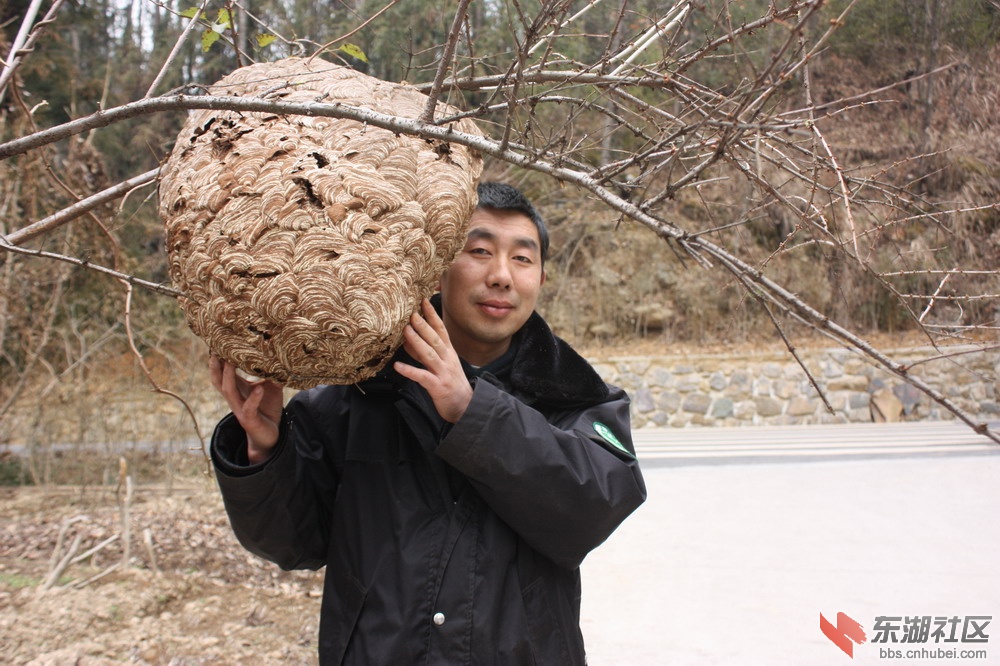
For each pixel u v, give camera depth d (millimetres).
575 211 11453
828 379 10102
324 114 1553
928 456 7059
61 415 7910
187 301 1664
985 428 1249
